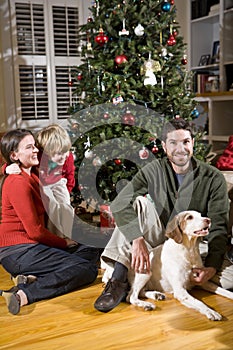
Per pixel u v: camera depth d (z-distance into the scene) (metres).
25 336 1.81
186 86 3.19
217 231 2.16
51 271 2.26
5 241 2.31
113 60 2.89
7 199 2.30
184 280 2.10
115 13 2.88
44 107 4.75
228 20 4.32
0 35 4.47
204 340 1.74
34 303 2.13
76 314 2.00
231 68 4.36
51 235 2.36
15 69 4.56
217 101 4.50
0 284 2.43
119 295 2.07
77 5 4.75
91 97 3.04
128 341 1.75
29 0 4.50
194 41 4.79
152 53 2.92
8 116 4.61
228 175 2.72
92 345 1.73
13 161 2.33
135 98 2.91
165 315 1.96
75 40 4.80
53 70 4.74
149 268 2.11
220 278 2.18
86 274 2.29
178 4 4.92
